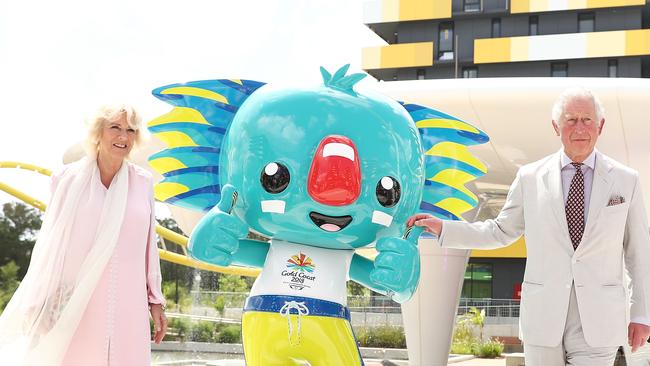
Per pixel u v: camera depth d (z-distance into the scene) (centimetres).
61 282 335
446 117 443
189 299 2370
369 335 1772
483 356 1692
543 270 374
